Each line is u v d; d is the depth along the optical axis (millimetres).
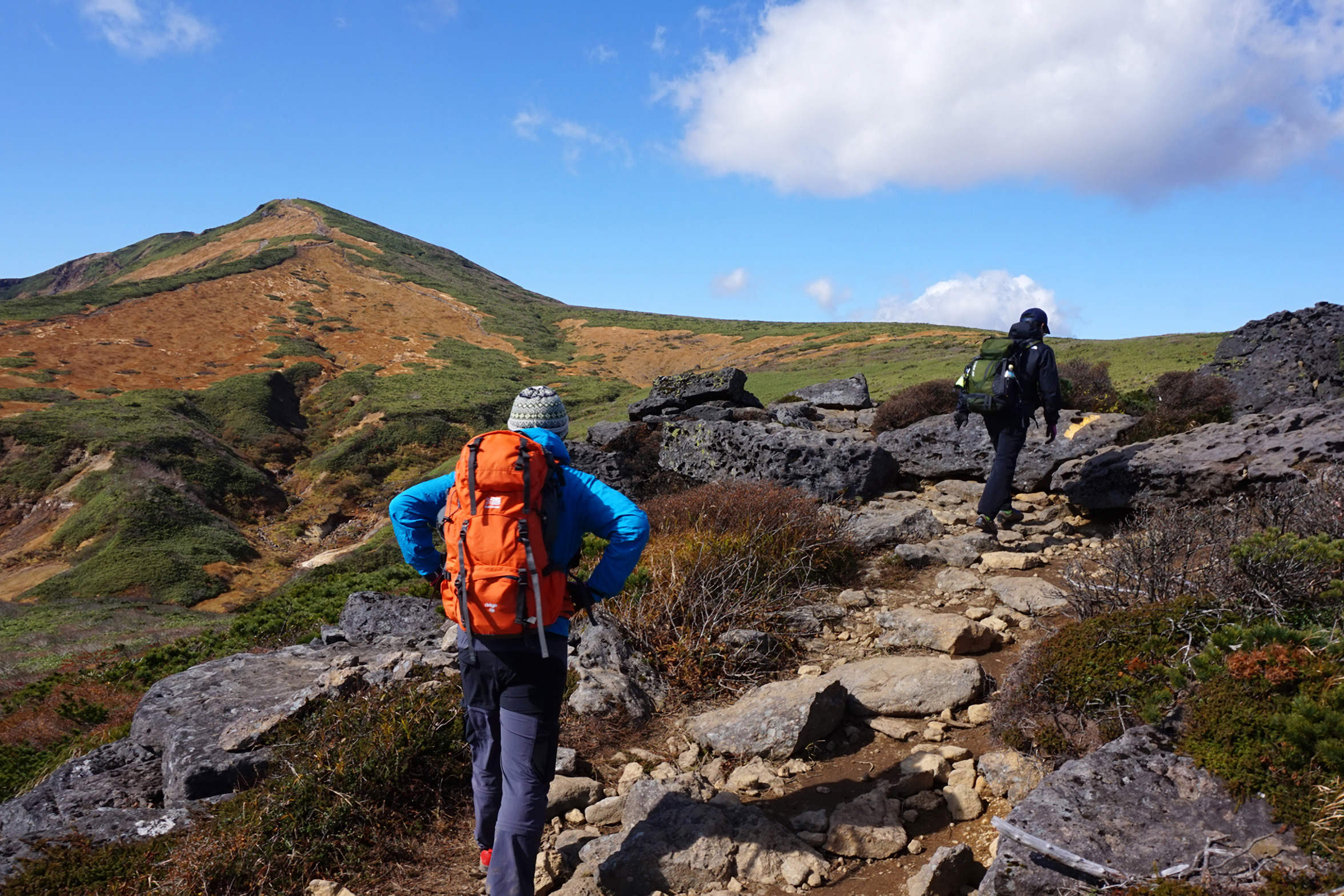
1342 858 2016
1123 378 35969
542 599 2453
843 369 69250
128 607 40031
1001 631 4953
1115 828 2311
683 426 11398
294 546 56844
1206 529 4980
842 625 5383
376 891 2955
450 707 3807
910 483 9945
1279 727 2393
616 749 3975
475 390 92500
